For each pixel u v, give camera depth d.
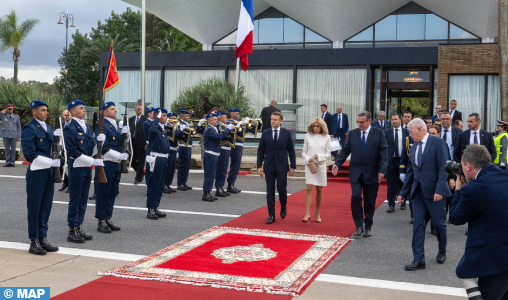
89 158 7.23
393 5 21.67
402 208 10.53
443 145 6.27
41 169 6.45
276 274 5.65
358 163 7.88
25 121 21.98
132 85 23.86
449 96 19.09
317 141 8.81
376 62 20.52
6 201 10.45
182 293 4.98
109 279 5.41
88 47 52.81
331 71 21.50
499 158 9.65
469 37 21.66
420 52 19.89
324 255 6.57
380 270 6.04
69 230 7.41
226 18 23.41
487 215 3.80
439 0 20.28
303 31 23.52
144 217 9.16
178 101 18.91
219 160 11.77
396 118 10.12
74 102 7.25
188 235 7.75
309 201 8.87
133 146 13.60
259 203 10.95
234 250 6.75
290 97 22.02
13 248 6.70
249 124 12.62
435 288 5.37
